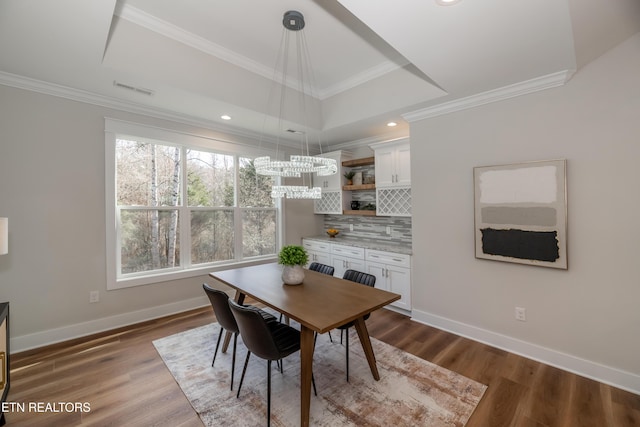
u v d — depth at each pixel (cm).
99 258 308
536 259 253
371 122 372
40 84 268
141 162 349
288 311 192
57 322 285
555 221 243
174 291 365
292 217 505
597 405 197
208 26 252
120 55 239
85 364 247
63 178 286
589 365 231
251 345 188
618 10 171
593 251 229
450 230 312
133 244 341
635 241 212
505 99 271
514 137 267
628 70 213
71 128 290
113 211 316
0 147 256
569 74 235
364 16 170
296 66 323
